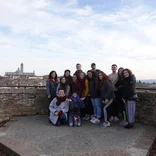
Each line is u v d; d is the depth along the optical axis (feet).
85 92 25.21
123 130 20.93
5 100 27.55
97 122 23.90
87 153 15.26
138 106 24.06
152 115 22.80
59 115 22.98
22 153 15.43
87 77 24.40
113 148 16.21
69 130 21.13
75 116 22.98
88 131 20.71
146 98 23.32
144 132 20.21
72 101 23.11
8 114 27.66
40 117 27.30
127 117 21.81
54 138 18.70
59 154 15.21
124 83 21.89
